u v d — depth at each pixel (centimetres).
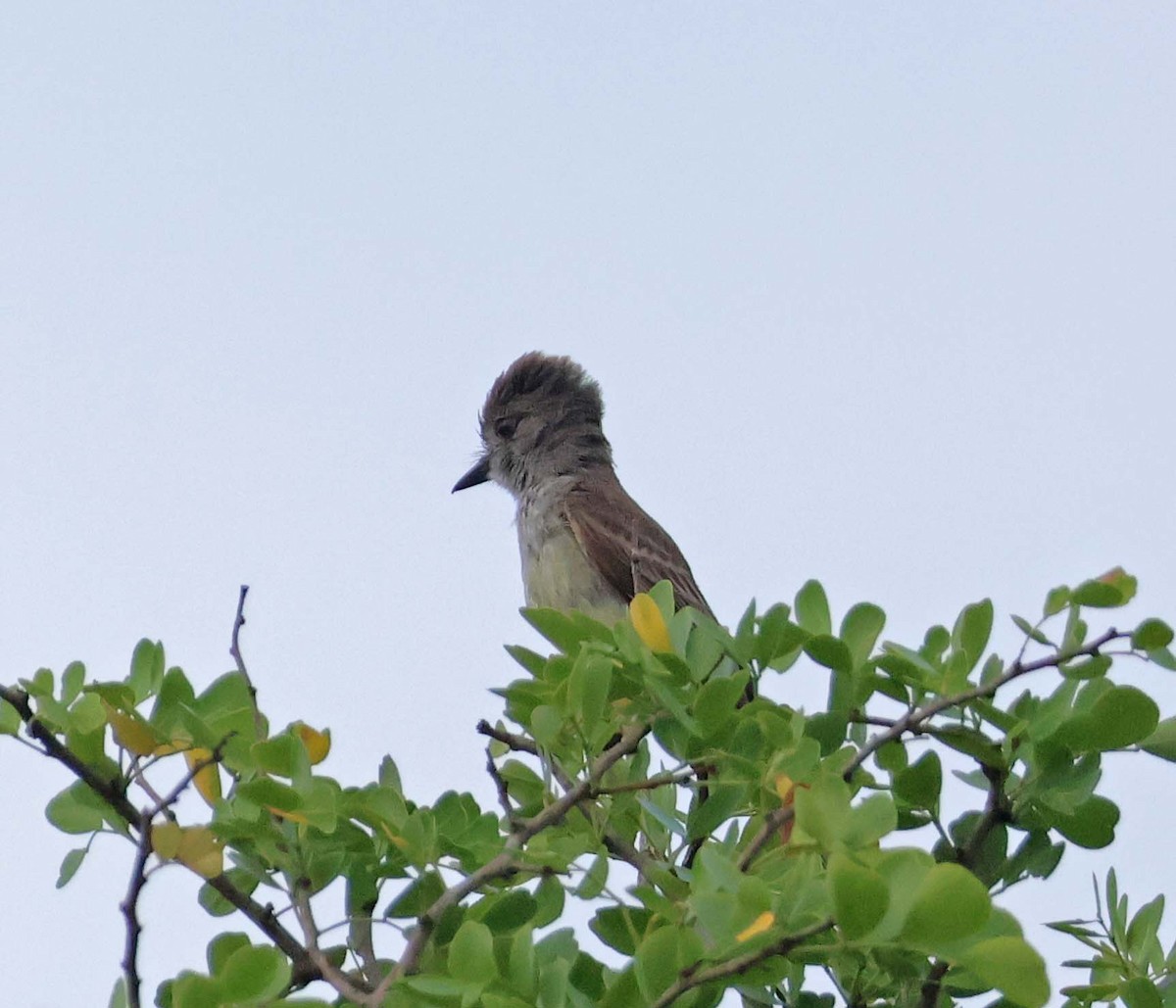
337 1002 701
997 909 544
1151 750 753
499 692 763
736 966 568
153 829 659
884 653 780
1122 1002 754
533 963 620
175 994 594
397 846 720
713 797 734
